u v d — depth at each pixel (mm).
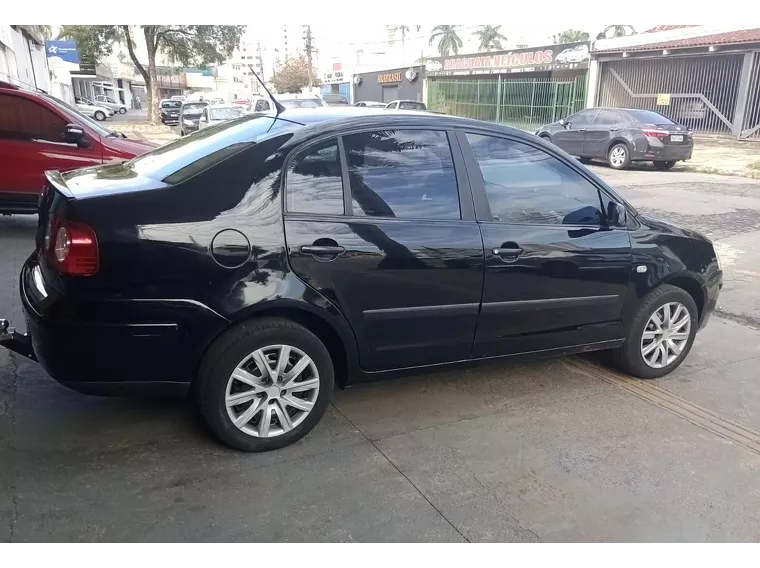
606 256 4039
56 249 2920
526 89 27562
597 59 26062
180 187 3047
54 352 2920
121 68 71188
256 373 3254
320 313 3248
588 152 17203
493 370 4566
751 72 21641
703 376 4602
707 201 11422
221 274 3023
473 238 3596
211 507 2877
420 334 3586
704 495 3148
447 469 3271
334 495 3014
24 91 7129
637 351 4367
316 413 3424
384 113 3654
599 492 3137
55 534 2650
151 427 3518
